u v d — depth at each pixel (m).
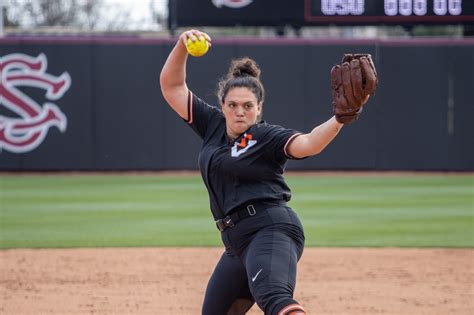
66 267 30.28
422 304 24.50
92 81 66.19
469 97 66.94
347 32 98.94
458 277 28.70
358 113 13.33
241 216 14.82
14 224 41.06
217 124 15.71
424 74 66.88
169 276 28.62
